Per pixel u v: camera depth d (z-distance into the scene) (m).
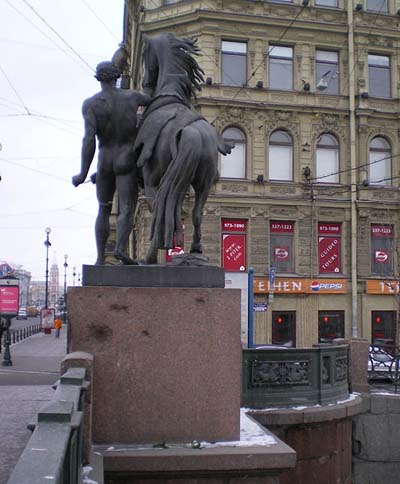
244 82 26.03
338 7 27.36
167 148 5.50
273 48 26.55
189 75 6.11
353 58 26.91
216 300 5.16
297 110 26.16
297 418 6.86
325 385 7.57
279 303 25.42
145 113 5.88
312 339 25.56
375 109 26.92
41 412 2.82
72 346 4.96
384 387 9.47
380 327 26.33
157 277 5.17
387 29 27.34
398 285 25.75
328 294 25.95
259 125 25.75
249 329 14.83
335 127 26.67
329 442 7.25
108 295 5.02
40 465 2.23
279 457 4.75
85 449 4.12
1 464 3.62
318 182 26.22
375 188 26.67
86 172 5.68
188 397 5.04
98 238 5.80
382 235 26.72
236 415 5.12
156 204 5.48
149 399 4.98
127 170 5.69
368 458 8.32
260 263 25.28
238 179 25.44
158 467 4.61
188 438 5.01
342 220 26.44
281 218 25.77
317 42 26.78
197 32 25.61
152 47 6.11
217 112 25.33
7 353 18.72
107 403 4.93
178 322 5.08
